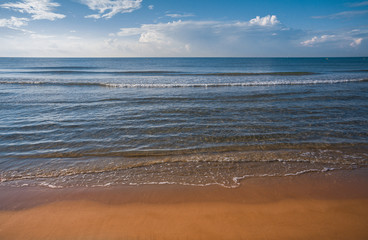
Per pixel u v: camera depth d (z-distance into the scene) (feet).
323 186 13.88
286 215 11.28
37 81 69.51
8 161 17.42
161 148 20.07
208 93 50.06
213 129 25.43
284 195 12.96
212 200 12.53
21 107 36.01
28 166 16.63
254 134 23.65
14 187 13.88
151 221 10.89
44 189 13.67
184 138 22.61
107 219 11.03
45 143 21.13
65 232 10.18
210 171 15.88
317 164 16.81
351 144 20.72
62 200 12.58
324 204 12.14
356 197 12.76
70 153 18.95
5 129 25.16
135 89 57.26
